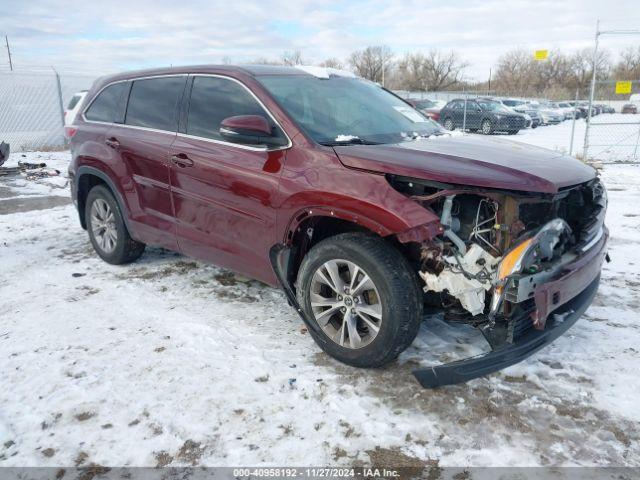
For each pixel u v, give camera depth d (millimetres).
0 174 10578
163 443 2504
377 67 62938
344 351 3053
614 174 10383
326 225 3301
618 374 3002
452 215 2891
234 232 3619
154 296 4203
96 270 4840
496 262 2695
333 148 3135
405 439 2512
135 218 4434
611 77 56375
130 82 4633
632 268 4742
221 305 4016
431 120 4305
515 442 2479
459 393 2857
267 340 3455
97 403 2797
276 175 3260
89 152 4715
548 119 26500
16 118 16734
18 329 3641
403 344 2861
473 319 2883
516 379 2977
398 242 3031
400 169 2809
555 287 2668
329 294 3193
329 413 2703
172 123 4082
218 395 2857
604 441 2477
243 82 3670
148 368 3123
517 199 2721
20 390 2920
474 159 2910
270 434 2557
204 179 3699
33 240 5887
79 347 3379
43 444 2506
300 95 3672
